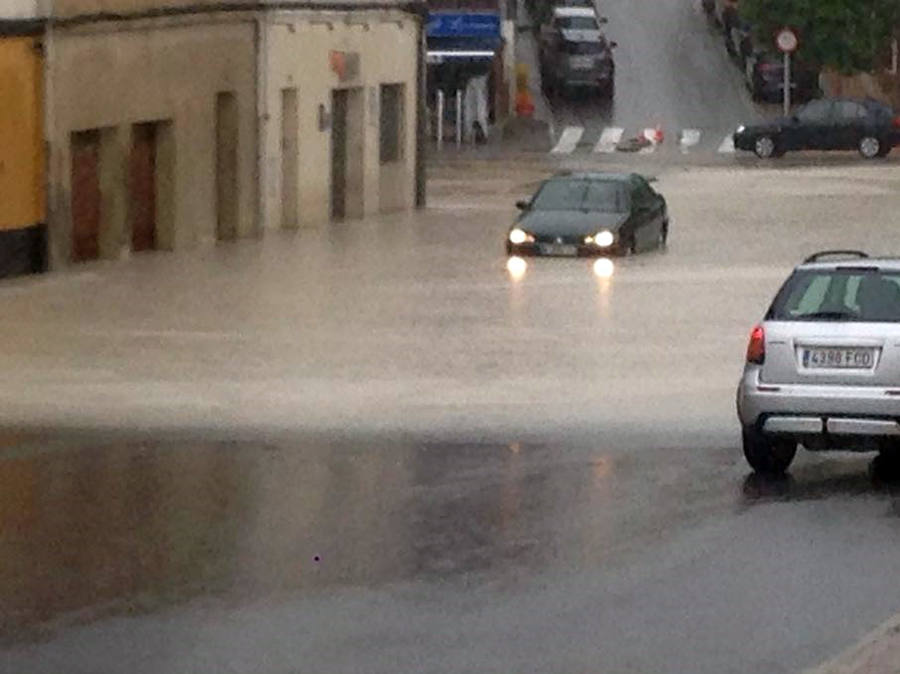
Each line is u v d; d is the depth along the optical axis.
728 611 14.23
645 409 25.34
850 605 14.45
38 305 36.09
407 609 14.20
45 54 41.22
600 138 82.56
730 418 24.67
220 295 37.72
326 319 34.25
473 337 32.16
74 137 43.41
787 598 14.67
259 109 51.28
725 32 95.88
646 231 46.62
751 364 20.36
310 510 18.11
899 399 19.81
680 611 14.23
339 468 20.61
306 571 15.43
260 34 51.03
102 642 13.16
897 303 20.16
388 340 31.77
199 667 12.55
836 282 20.50
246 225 50.97
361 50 57.41
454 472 20.42
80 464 20.80
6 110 40.16
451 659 12.82
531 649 13.09
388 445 22.28
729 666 12.69
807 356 20.09
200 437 22.81
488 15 81.38
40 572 15.30
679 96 89.44
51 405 25.34
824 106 77.06
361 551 16.22
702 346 31.30
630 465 21.11
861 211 56.12
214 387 26.94
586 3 97.56
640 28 98.44
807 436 20.16
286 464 20.88
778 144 76.81
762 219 54.09
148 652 12.91
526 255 45.16
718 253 46.09
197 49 47.97
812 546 16.72
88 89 43.19
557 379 27.91
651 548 16.53
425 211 59.88
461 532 17.11
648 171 71.75
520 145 81.06
